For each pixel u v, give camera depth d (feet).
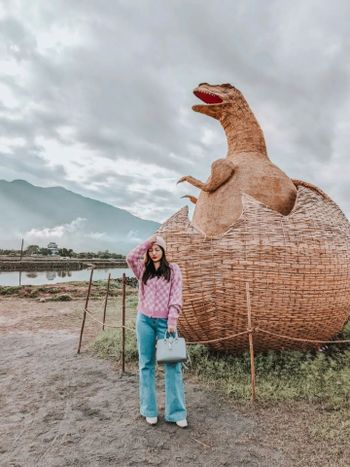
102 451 10.66
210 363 17.08
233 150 21.43
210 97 22.76
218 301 15.85
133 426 12.07
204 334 16.98
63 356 20.67
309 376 14.87
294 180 20.59
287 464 9.91
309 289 16.05
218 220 18.33
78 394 15.02
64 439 11.38
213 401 13.82
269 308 15.79
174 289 12.19
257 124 21.58
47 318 34.06
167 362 11.48
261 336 16.58
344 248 17.61
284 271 15.69
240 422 12.20
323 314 16.76
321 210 17.94
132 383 16.05
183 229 16.51
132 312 36.01
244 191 18.35
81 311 37.35
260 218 16.30
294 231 16.29
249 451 10.55
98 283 67.82
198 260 15.99
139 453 10.52
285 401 13.58
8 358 20.77
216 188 19.51
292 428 11.74
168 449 10.71
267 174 18.88
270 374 15.61
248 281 15.56
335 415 12.41
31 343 24.34
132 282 71.97
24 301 47.09
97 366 18.51
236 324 16.20
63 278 116.37
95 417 12.86
